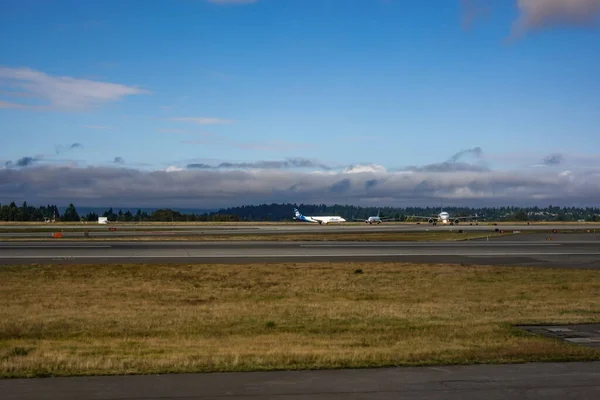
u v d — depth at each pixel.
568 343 13.75
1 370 10.04
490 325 16.84
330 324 17.44
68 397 8.41
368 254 42.59
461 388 9.08
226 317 18.72
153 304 21.84
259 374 9.88
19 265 33.69
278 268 33.12
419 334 15.46
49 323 17.50
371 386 9.16
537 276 31.02
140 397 8.47
